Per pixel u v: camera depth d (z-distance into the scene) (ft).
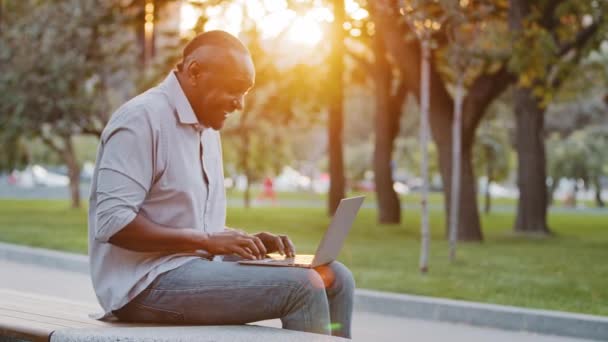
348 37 75.00
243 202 139.74
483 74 55.11
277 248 12.26
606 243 58.54
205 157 12.12
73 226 58.08
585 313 25.86
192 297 10.97
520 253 47.50
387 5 44.62
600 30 58.54
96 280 11.58
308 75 81.76
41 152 115.03
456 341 22.88
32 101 73.26
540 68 50.03
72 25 72.49
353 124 166.71
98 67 75.10
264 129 109.81
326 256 11.36
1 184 205.05
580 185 146.30
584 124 135.44
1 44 73.15
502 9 57.11
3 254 40.22
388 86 78.33
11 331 10.71
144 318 11.35
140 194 11.14
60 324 10.82
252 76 11.82
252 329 10.48
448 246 51.21
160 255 11.42
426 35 37.70
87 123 78.23
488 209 115.24
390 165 78.48
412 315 26.76
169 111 11.56
